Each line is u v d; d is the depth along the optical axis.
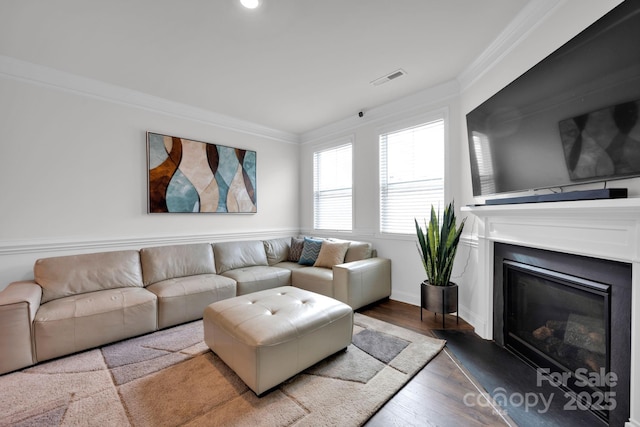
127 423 1.37
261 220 4.21
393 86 2.92
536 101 1.62
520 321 1.99
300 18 1.88
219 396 1.57
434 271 2.62
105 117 2.84
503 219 2.03
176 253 3.01
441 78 2.75
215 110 3.58
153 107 3.15
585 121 1.33
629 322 1.25
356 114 3.74
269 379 1.56
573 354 1.58
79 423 1.37
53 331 1.94
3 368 1.77
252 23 1.93
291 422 1.37
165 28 1.98
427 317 2.77
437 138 3.00
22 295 1.92
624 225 1.22
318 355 1.82
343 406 1.48
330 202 4.25
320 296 2.19
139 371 1.82
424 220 3.04
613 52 1.19
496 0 1.73
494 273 2.21
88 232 2.75
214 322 1.90
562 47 1.43
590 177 1.33
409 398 1.55
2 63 2.32
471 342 2.19
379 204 3.51
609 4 1.30
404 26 1.98
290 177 4.58
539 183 1.64
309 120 3.97
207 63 2.46
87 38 2.09
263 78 2.73
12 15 1.82
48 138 2.54
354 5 1.77
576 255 1.50
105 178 2.85
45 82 2.51
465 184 2.66
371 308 3.04
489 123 2.07
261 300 2.07
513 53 1.99
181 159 3.34
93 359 1.97
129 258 2.72
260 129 4.18
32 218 2.47
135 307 2.29
